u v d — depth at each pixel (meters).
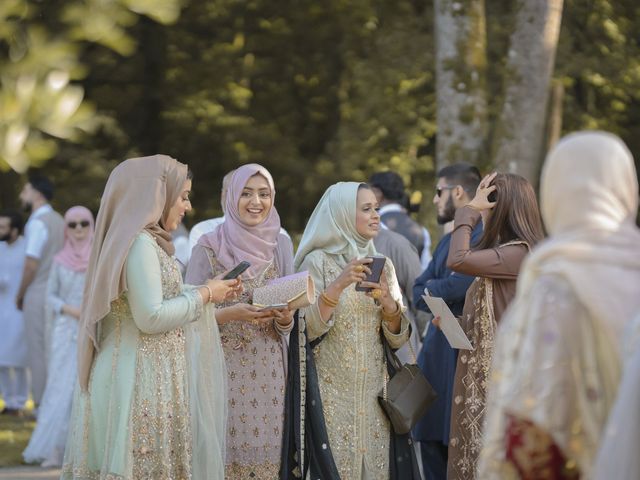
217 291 7.04
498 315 7.34
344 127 24.61
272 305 7.38
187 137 26.30
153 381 6.74
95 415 6.75
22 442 12.84
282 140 26.17
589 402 3.84
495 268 7.27
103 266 6.66
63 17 5.84
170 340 6.86
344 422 7.87
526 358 3.88
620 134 24.16
